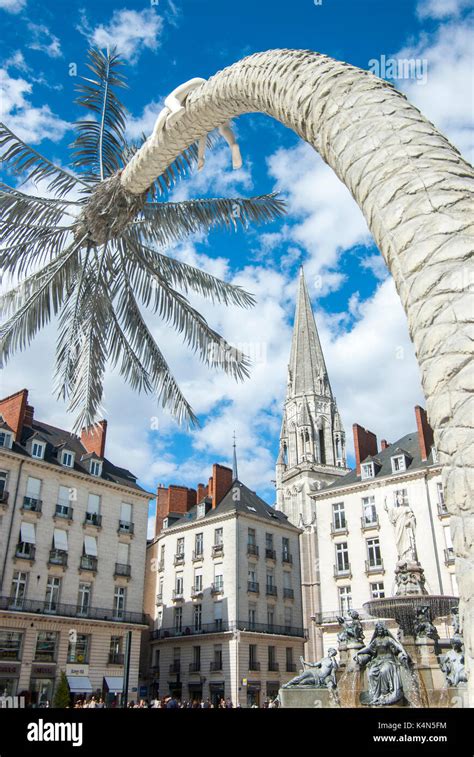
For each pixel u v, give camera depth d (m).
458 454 1.90
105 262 7.96
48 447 37.75
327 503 42.84
